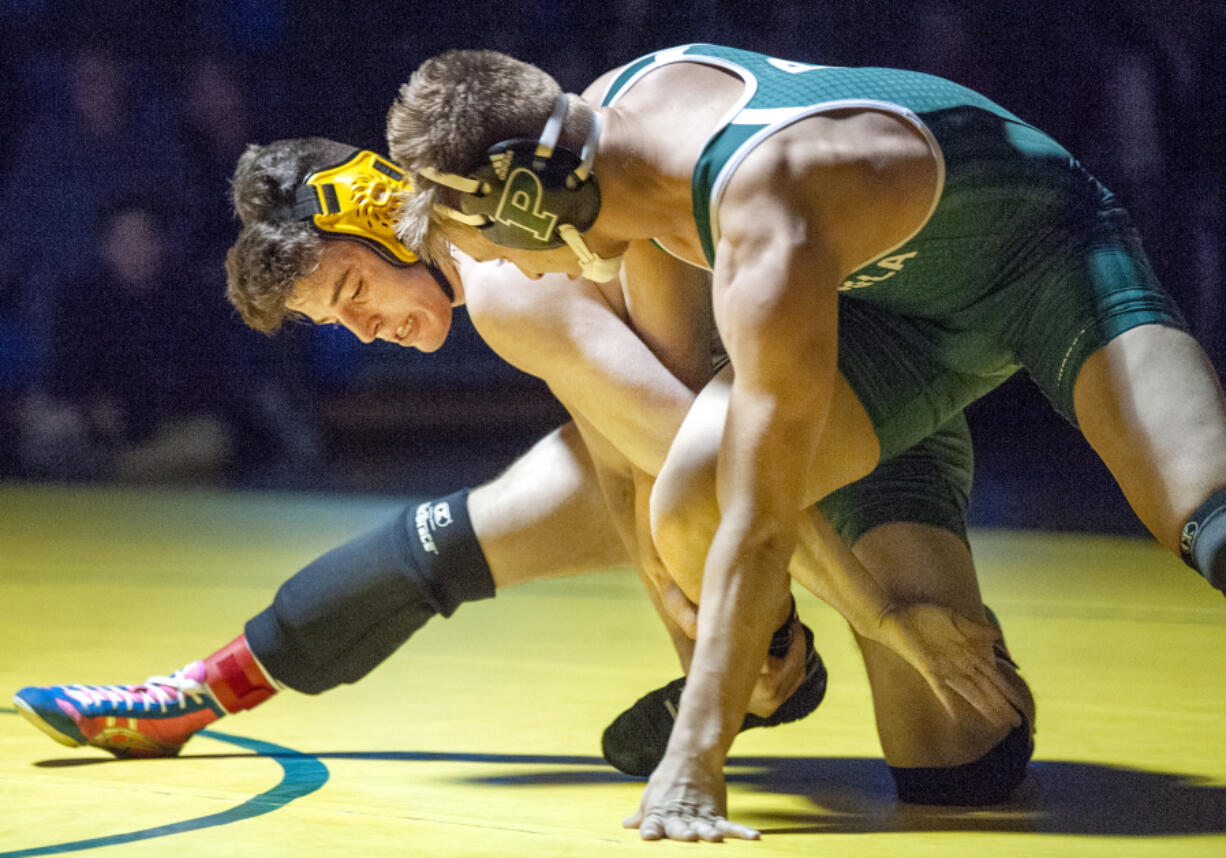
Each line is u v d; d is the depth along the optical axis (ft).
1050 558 57.06
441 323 24.23
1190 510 18.54
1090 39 92.07
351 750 25.49
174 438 99.30
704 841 17.56
